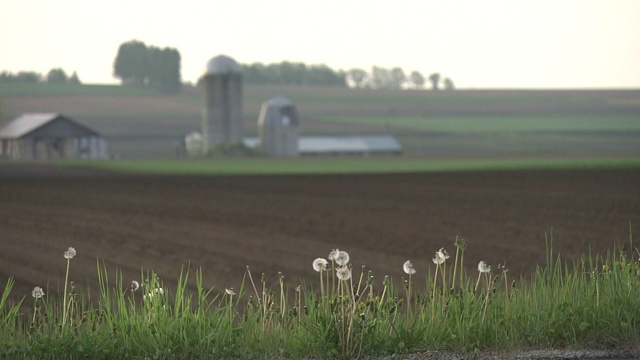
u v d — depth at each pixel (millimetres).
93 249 72438
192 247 73562
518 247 70062
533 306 33438
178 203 121125
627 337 31828
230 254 69062
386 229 85688
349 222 93000
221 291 50781
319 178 189250
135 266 63062
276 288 51719
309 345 30391
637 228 82125
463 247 33594
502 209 105312
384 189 147500
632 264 36281
